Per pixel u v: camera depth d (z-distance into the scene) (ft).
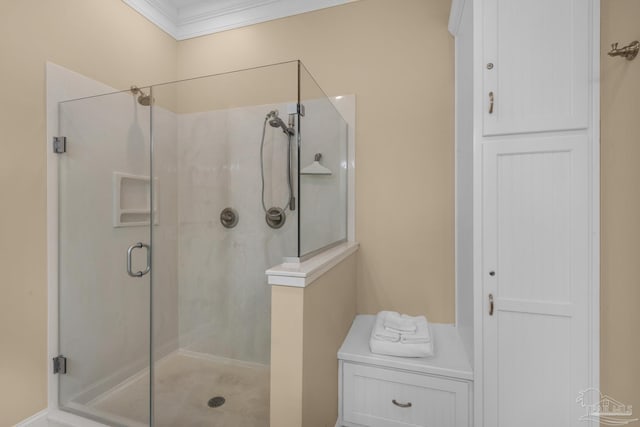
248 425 4.79
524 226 4.10
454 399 4.55
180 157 6.24
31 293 4.86
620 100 3.63
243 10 7.44
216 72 7.75
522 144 4.07
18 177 4.68
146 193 6.03
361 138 6.54
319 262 4.30
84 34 5.71
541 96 4.00
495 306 4.24
